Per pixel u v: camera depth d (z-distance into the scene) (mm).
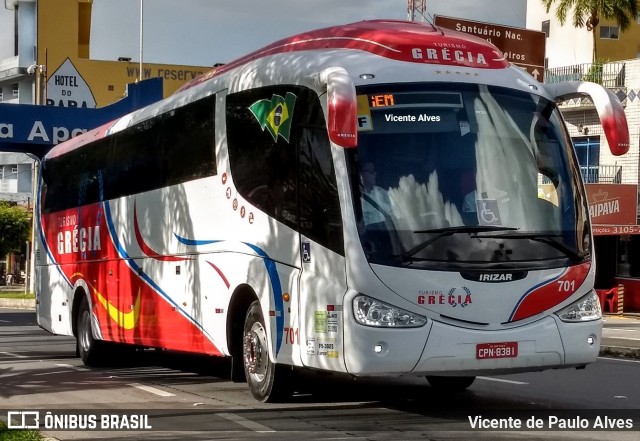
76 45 64875
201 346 12977
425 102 10188
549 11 56969
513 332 9781
